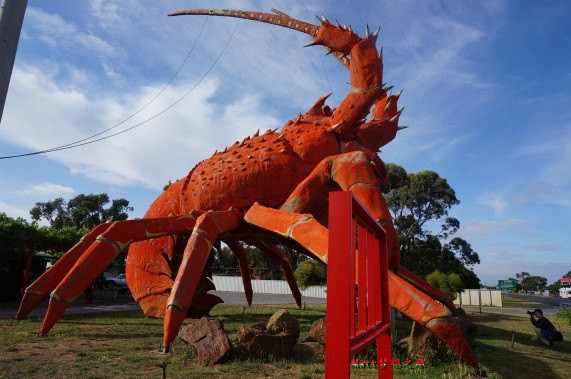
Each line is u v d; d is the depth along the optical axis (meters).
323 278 22.17
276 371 6.59
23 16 6.15
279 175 10.88
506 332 13.62
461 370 6.80
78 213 53.09
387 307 3.37
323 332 8.54
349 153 9.39
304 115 12.37
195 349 7.25
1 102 5.79
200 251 8.76
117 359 7.21
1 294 21.62
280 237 11.12
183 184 13.46
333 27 10.70
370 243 3.11
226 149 12.84
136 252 14.07
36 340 8.80
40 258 24.17
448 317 6.27
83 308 17.84
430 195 37.91
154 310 12.88
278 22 11.73
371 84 10.15
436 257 36.50
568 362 8.88
